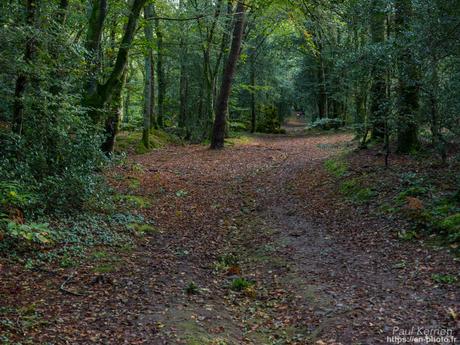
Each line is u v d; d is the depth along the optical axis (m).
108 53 18.41
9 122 9.94
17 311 5.63
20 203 8.38
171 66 32.38
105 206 10.96
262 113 39.78
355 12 13.12
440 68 10.52
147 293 6.80
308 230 10.63
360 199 11.54
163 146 24.97
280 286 7.63
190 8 23.88
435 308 5.86
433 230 8.59
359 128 18.75
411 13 11.16
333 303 6.59
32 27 8.37
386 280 7.17
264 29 27.61
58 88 10.23
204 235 10.81
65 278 6.99
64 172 9.88
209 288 7.46
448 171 11.22
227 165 19.78
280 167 18.84
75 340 5.14
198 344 5.28
